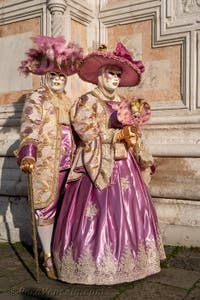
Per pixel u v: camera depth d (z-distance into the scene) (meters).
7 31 4.68
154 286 2.47
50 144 2.77
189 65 3.98
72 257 2.49
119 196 2.59
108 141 2.61
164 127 3.87
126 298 2.29
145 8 4.30
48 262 2.73
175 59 4.12
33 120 2.66
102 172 2.56
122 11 4.48
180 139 3.72
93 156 2.60
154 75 4.26
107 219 2.52
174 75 4.12
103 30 4.63
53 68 2.85
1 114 4.63
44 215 2.79
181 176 3.49
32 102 2.73
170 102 4.12
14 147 4.11
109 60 2.74
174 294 2.34
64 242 2.57
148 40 4.32
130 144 2.59
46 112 2.78
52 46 2.80
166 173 3.58
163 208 3.55
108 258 2.43
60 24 4.12
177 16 4.11
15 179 4.00
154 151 3.67
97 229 2.49
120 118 2.54
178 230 3.38
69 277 2.49
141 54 4.36
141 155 2.86
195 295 2.33
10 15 4.60
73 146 2.91
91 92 2.87
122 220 2.53
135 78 3.06
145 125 4.03
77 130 2.70
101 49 2.86
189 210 3.42
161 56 4.21
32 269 2.91
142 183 2.78
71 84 4.28
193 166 3.47
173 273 2.71
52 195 2.76
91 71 3.04
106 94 2.88
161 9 4.17
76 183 2.73
